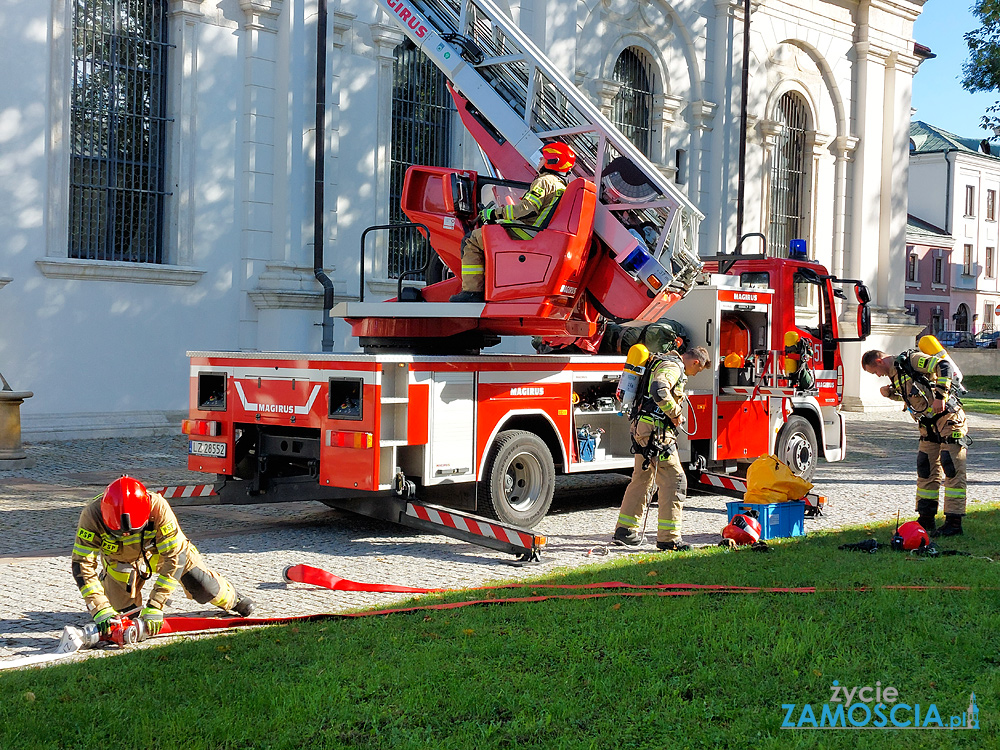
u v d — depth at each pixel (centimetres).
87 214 1546
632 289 868
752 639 514
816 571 690
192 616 579
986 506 1037
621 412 909
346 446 785
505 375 858
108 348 1544
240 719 402
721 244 2423
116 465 1255
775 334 1181
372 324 935
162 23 1623
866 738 392
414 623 548
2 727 390
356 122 1828
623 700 427
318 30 1702
